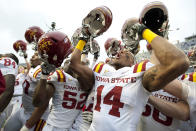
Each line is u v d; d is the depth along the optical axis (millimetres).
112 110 1688
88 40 1962
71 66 1958
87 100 2566
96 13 1829
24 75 5180
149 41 1491
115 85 1756
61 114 2512
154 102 1959
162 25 1613
